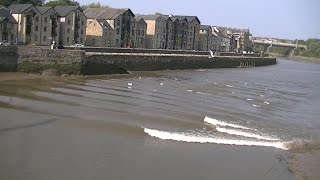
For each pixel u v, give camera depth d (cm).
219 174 1786
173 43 12962
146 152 2027
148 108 3294
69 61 5356
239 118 3216
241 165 1944
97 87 4419
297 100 4881
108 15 10462
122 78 5662
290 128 3041
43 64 5106
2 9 7925
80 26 9425
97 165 1773
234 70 9762
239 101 4194
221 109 3562
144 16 12231
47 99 3362
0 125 2344
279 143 2478
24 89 3862
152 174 1714
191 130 2608
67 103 3241
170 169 1795
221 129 2708
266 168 1934
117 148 2061
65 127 2428
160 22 12175
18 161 1741
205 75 7419
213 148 2205
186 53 9700
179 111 3266
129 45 10194
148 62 7306
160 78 6091
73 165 1750
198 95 4362
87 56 5666
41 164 1728
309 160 2144
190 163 1903
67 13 9012
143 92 4259
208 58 9600
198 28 14162
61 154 1889
